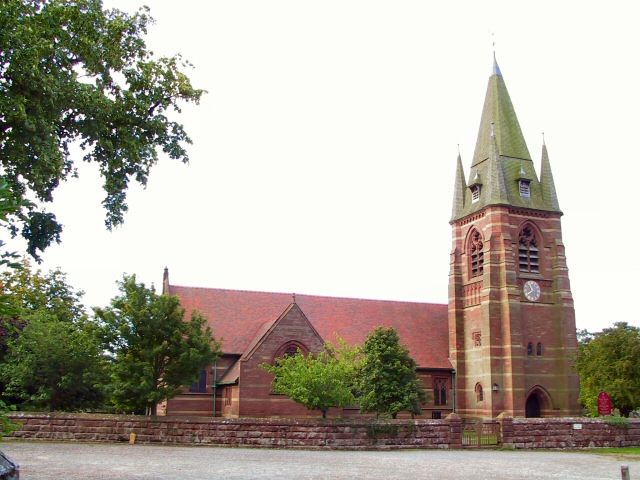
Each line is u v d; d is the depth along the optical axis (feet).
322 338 195.83
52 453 101.76
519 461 109.70
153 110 99.66
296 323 181.06
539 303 228.43
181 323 140.05
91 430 127.13
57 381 147.23
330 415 182.19
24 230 91.66
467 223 241.14
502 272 222.48
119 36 93.20
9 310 41.73
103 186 97.09
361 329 226.79
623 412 176.96
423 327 240.94
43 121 78.18
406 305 246.88
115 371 135.13
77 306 219.41
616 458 119.14
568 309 227.61
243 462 95.30
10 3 76.23
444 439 135.13
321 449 125.70
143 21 97.50
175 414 189.26
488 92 253.44
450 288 239.91
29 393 148.25
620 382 169.58
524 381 215.51
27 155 79.71
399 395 168.45
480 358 222.48
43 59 81.20
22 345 146.30
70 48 87.04
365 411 172.24
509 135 244.63
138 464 88.69
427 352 231.50
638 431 149.59
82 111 87.66
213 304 209.97
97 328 136.77
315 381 142.92
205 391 193.36
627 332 179.11
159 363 139.03
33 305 204.44
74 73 88.02
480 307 226.17
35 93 78.69
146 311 135.44
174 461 94.07
